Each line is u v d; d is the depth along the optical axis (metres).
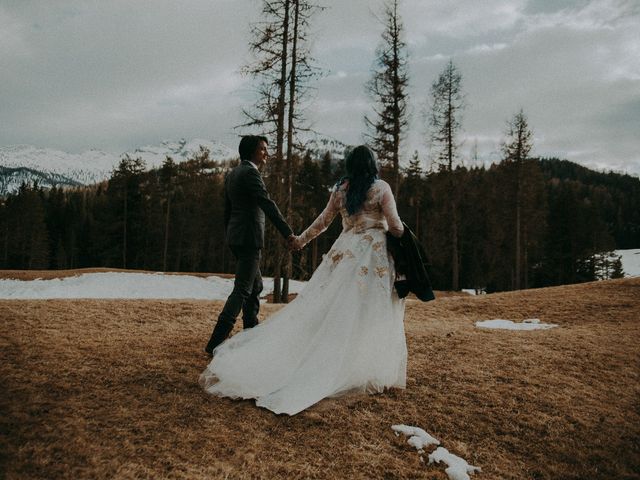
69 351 3.84
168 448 2.51
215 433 2.72
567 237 37.88
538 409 3.46
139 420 2.78
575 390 3.86
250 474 2.36
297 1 13.16
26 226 48.09
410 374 4.05
